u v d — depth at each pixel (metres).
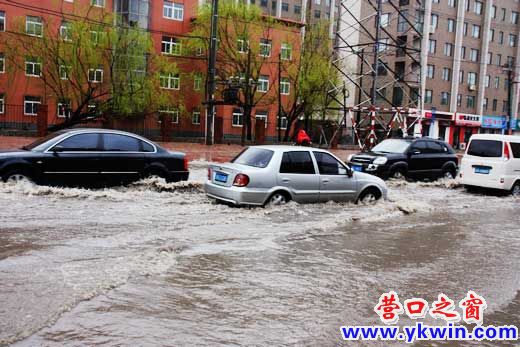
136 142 12.46
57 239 7.23
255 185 10.42
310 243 7.89
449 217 11.36
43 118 30.25
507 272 6.92
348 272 6.45
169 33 45.81
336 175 11.62
